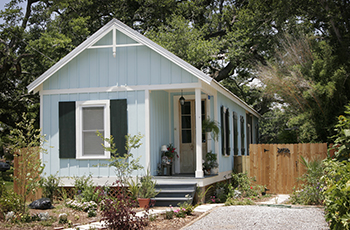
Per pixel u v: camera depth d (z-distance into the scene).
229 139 15.95
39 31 24.52
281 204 10.93
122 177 11.98
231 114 16.94
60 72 12.91
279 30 22.53
